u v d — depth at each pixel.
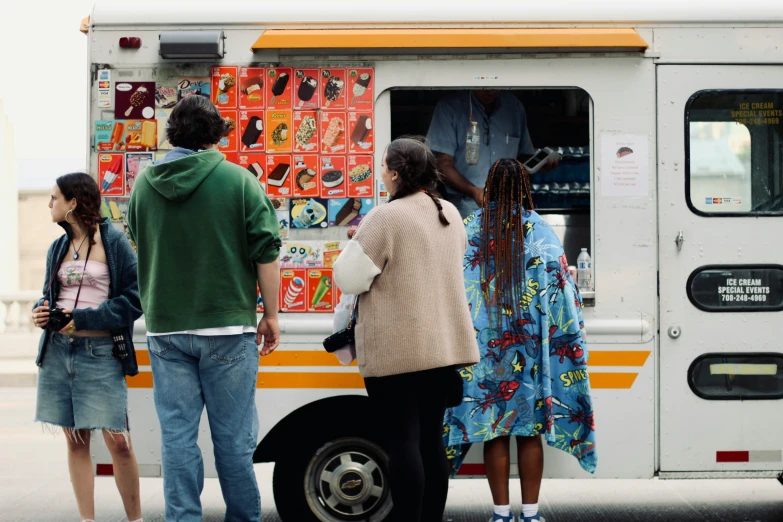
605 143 4.37
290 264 4.35
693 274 4.36
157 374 3.60
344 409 4.38
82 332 4.02
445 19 4.34
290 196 4.36
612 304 4.35
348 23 4.34
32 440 7.88
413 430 3.58
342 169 4.36
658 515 5.12
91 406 4.02
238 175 3.60
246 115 4.36
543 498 5.60
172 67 4.36
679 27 4.38
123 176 4.36
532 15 4.35
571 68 4.37
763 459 4.36
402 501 3.52
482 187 4.75
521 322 3.98
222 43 4.34
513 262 4.00
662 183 4.37
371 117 4.36
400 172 3.66
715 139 4.39
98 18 4.36
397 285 3.54
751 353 4.36
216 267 3.54
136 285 4.08
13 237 19.86
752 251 4.37
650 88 4.38
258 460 4.47
